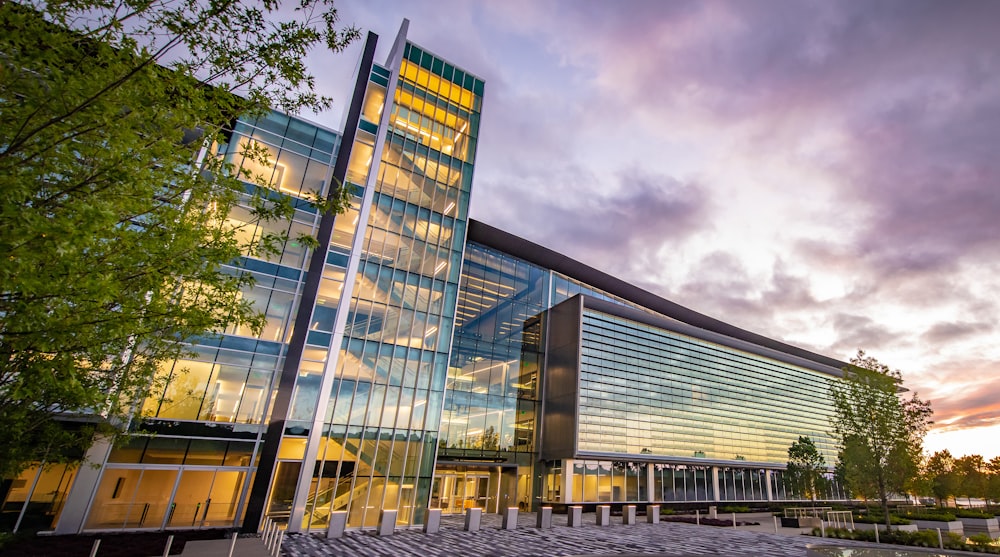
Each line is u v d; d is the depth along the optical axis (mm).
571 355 35156
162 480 19234
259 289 23062
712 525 28688
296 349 22047
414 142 28719
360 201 25656
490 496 32281
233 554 14219
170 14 6652
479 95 32469
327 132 27531
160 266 7914
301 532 19547
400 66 29500
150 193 7137
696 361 44500
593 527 24734
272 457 20062
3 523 16500
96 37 6195
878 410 26859
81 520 17422
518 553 16219
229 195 9164
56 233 4742
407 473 23141
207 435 20328
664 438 38625
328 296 23484
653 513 28281
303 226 25094
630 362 38969
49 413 10867
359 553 15508
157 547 15195
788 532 26469
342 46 8375
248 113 8680
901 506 50594
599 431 34656
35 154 5699
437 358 25875
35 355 7828
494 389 34125
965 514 35312
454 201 29250
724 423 44219
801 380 54688
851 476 27609
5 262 4672
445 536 19734
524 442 34344
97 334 7629
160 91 6617
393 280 25625
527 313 38062
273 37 7758
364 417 22750
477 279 36031
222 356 21391
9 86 5547
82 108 5594
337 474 21312
